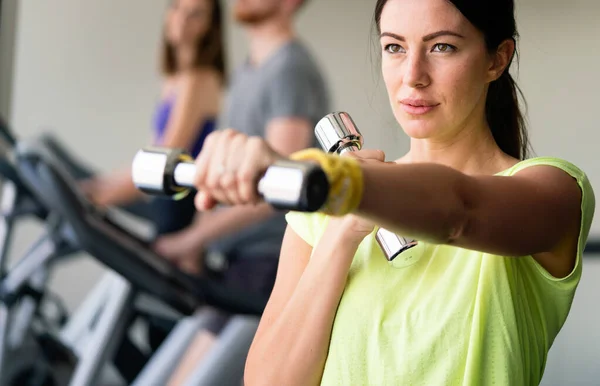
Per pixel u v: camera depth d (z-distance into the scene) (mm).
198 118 3887
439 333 1198
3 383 3119
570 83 6078
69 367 3330
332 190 812
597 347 5398
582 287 5547
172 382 2883
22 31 6449
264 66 3424
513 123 1369
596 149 6059
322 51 6480
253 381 1324
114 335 2809
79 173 4625
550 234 1058
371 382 1229
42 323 3369
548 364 5328
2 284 3188
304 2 3467
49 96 6492
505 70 1338
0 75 4949
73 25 6473
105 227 2715
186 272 2773
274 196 773
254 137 818
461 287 1206
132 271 2701
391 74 1236
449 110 1212
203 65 3896
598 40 6039
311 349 1282
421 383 1202
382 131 1559
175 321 3535
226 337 2691
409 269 1250
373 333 1239
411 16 1197
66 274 6113
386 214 866
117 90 6488
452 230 932
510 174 1188
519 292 1201
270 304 1397
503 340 1180
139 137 6492
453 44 1192
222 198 827
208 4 3850
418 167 917
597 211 5922
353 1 6414
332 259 1285
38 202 3318
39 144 2750
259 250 3309
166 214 3688
